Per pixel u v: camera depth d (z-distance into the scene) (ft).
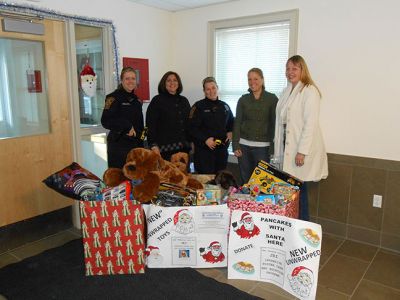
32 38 8.79
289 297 6.83
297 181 7.94
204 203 7.69
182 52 12.84
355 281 7.54
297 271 6.62
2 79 8.41
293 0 9.86
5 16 8.16
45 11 8.85
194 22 12.29
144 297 6.75
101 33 10.59
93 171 10.83
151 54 12.23
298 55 9.09
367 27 8.73
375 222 9.27
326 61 9.50
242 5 10.99
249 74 9.35
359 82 9.05
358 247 9.24
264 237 7.04
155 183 7.39
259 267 7.23
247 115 9.76
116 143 9.63
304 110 8.34
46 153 9.48
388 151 8.86
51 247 9.08
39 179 9.39
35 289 7.05
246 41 11.27
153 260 7.65
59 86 9.58
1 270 7.81
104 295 6.82
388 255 8.79
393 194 8.90
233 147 10.12
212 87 10.02
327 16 9.30
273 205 7.11
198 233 7.50
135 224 7.23
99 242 7.29
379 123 8.89
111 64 10.82
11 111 8.67
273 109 9.52
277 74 10.78
